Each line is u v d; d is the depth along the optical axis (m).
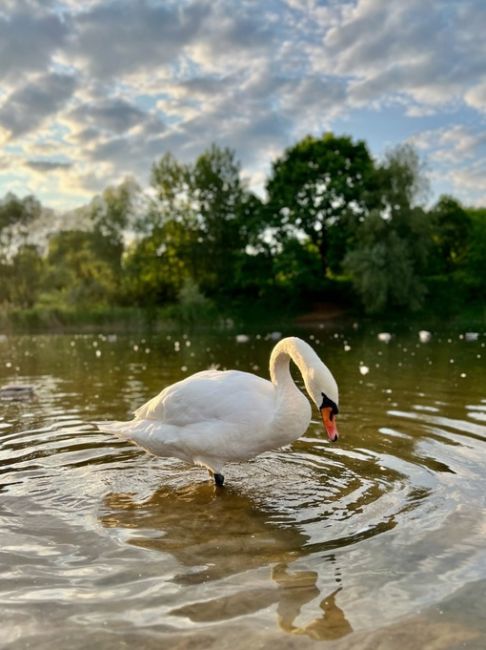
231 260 13.27
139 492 1.29
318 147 11.84
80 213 13.05
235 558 0.94
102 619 0.76
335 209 11.56
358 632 0.72
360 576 0.86
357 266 9.95
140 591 0.83
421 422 1.80
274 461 1.49
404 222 10.23
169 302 12.97
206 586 0.85
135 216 13.09
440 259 13.35
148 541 1.02
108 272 12.83
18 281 11.92
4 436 1.75
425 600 0.79
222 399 1.31
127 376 3.04
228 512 1.15
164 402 1.38
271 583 0.85
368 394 2.30
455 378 2.70
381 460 1.45
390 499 1.18
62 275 12.19
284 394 1.29
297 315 11.46
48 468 1.45
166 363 3.72
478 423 1.77
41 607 0.79
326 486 1.29
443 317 10.35
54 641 0.72
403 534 1.00
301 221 11.77
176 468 1.45
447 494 1.18
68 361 3.99
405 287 9.88
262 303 12.23
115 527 1.08
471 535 0.98
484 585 0.82
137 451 1.60
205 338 6.69
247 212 13.06
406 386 2.48
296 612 0.77
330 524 1.07
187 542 1.01
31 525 1.10
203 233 13.59
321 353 4.21
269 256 12.44
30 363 3.90
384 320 10.60
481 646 0.69
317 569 0.89
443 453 1.48
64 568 0.91
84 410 2.11
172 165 13.31
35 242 12.70
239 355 4.27
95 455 1.56
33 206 12.49
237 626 0.74
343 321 10.74
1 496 1.25
